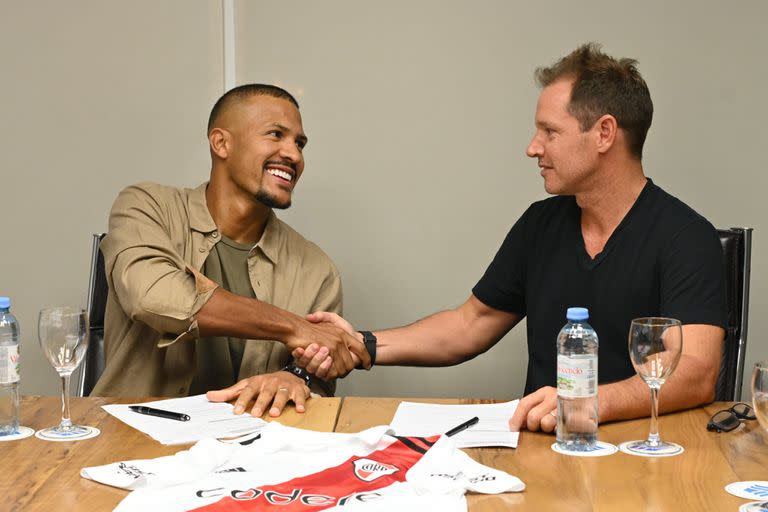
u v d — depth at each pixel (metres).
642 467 1.25
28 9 2.85
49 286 2.88
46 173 2.87
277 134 2.27
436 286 2.87
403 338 2.22
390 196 2.85
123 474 1.18
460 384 2.92
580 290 2.00
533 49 2.82
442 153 2.84
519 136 2.83
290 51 2.83
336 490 1.11
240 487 1.12
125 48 2.85
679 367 1.60
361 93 2.83
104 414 1.58
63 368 1.45
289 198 2.31
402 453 1.27
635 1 2.80
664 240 1.90
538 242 2.13
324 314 2.21
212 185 2.33
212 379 2.24
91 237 2.87
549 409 1.45
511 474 1.23
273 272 2.32
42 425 1.51
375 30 2.83
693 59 2.80
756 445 1.36
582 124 1.91
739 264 2.13
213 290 1.99
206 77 2.84
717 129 2.81
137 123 2.85
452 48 2.83
